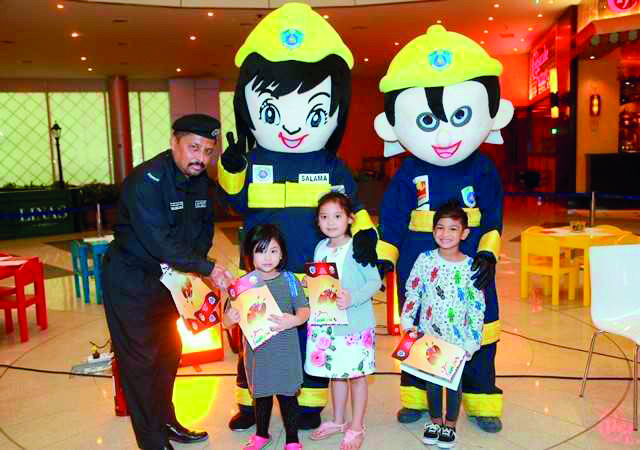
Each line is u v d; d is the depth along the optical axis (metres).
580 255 6.77
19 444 3.29
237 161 3.22
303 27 3.25
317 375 3.07
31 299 5.28
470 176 3.36
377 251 3.32
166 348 3.00
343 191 3.29
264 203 3.34
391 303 5.00
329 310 2.99
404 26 12.82
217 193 3.41
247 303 2.90
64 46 13.52
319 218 3.09
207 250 3.20
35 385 4.13
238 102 3.35
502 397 3.39
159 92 20.05
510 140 19.22
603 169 13.17
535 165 17.20
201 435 3.27
